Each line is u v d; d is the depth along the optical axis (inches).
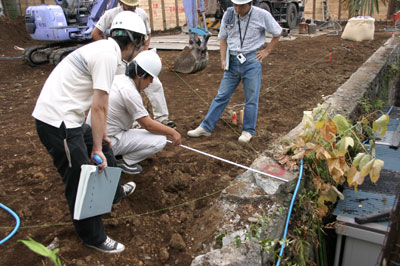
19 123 199.6
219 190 132.2
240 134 181.6
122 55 96.8
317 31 611.8
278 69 326.6
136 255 102.3
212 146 165.2
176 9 681.0
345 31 493.7
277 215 114.1
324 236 152.0
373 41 476.1
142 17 182.5
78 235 99.0
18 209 117.0
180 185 133.0
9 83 293.3
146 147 130.3
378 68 296.7
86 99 88.8
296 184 127.6
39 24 331.6
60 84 86.0
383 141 189.6
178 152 159.0
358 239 130.5
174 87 272.1
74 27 338.3
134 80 119.1
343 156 125.0
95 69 83.9
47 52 342.6
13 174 139.9
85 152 89.3
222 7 466.0
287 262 109.7
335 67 330.0
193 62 297.7
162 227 115.1
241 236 103.7
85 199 86.9
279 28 157.6
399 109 254.2
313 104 228.1
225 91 169.3
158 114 183.5
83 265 94.4
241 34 158.4
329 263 157.9
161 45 437.1
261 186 123.7
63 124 84.5
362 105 220.1
